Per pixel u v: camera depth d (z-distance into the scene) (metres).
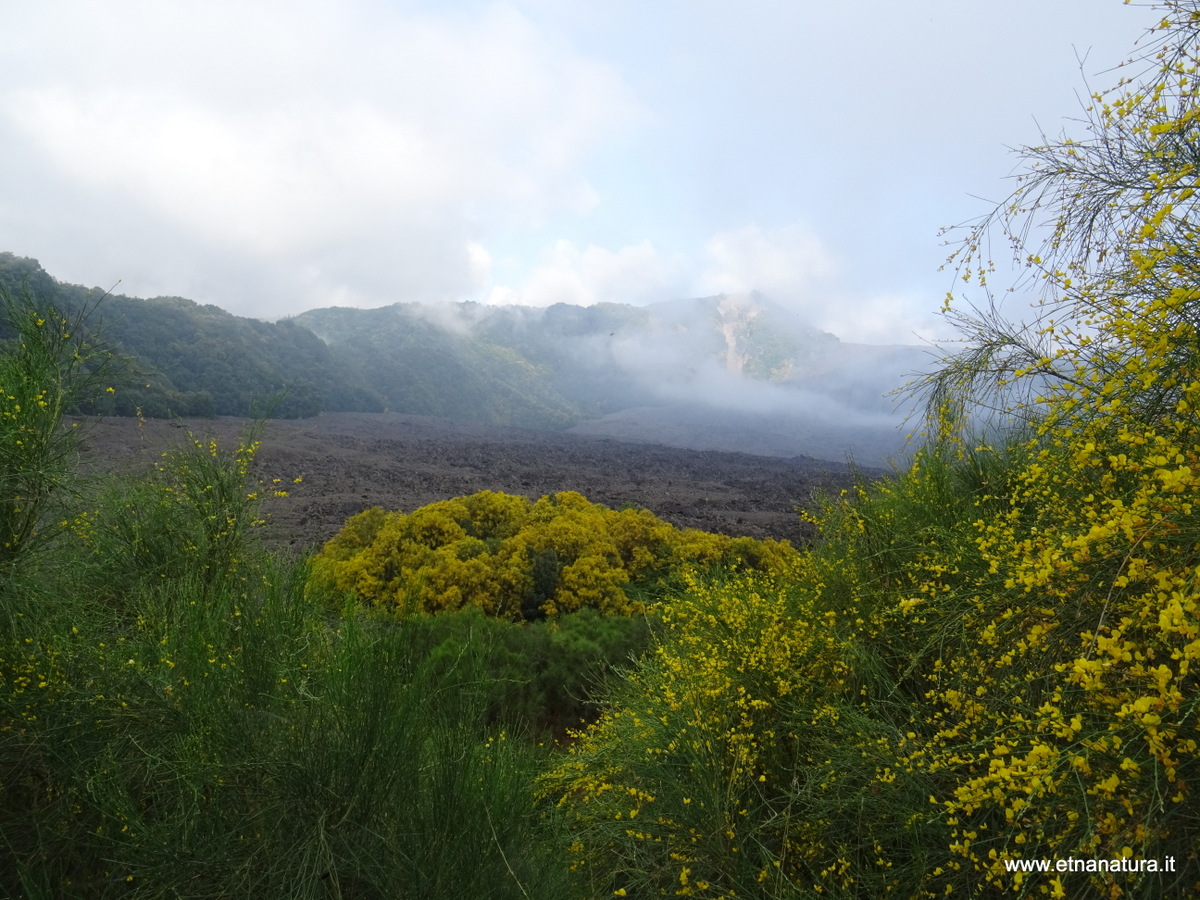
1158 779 1.43
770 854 2.35
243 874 2.10
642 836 2.56
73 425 3.12
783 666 2.96
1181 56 2.18
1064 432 2.21
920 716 2.38
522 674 5.51
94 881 2.33
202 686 2.47
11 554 2.77
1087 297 2.18
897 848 2.27
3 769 2.39
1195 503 1.48
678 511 26.20
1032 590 1.86
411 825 2.32
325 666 2.69
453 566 8.51
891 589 3.07
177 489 3.90
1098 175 2.55
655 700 3.26
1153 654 1.56
